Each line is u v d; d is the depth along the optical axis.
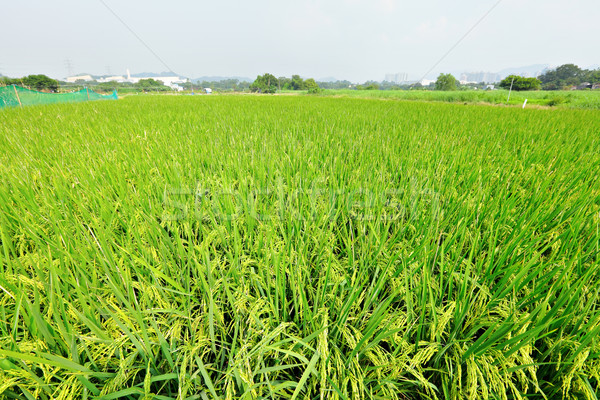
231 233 1.83
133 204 2.07
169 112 8.38
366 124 5.93
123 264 1.47
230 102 14.42
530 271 1.52
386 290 1.53
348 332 1.15
